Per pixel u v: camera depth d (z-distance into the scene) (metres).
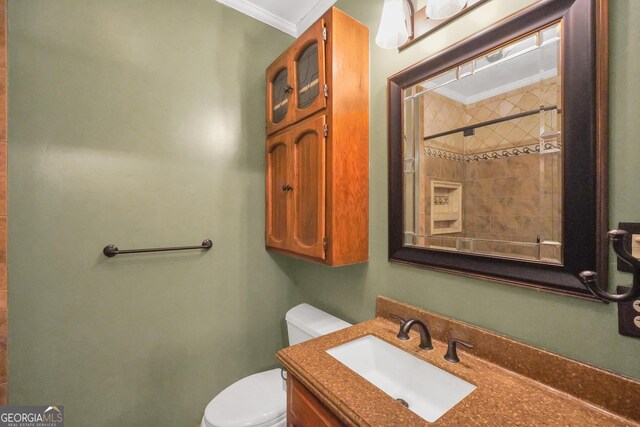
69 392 1.11
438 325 0.96
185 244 1.37
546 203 0.73
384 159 1.16
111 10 1.18
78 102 1.11
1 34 0.93
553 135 0.72
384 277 1.18
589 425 0.59
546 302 0.74
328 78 1.11
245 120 1.55
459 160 0.92
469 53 0.88
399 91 1.09
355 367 0.96
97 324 1.16
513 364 0.78
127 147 1.22
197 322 1.41
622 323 0.62
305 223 1.26
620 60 0.62
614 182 0.63
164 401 1.32
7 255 0.97
